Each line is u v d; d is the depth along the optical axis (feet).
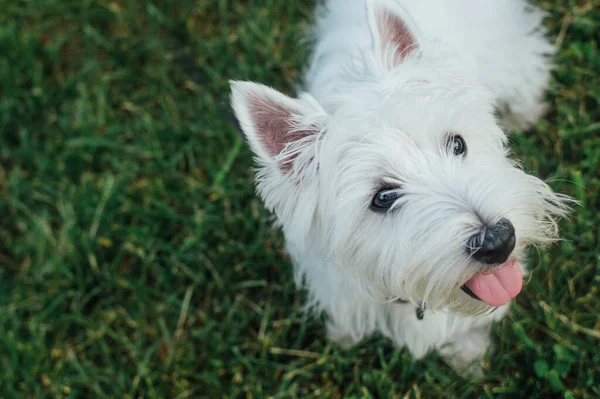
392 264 1.69
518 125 2.41
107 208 2.54
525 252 1.97
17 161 2.71
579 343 1.99
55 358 2.38
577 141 2.33
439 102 1.65
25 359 2.36
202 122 2.63
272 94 1.69
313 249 1.88
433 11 2.03
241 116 1.66
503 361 2.03
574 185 2.20
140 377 2.29
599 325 2.02
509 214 1.61
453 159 1.67
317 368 2.21
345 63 1.98
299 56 2.64
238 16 2.82
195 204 2.50
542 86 2.37
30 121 2.76
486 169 1.68
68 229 2.52
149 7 2.83
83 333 2.42
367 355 2.19
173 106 2.70
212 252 2.43
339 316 2.10
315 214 1.78
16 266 2.58
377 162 1.65
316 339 2.26
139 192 2.57
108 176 2.60
